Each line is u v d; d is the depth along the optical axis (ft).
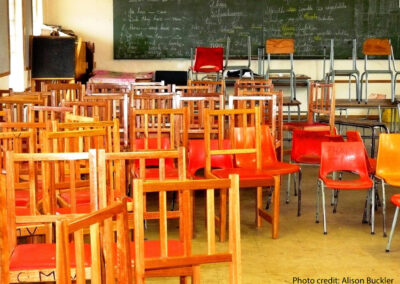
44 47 29.68
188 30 38.27
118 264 6.51
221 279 11.78
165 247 7.35
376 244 14.03
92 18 38.09
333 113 21.21
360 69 38.73
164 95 18.56
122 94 18.28
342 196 18.75
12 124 11.89
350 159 15.16
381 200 18.19
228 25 38.29
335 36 38.40
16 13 28.25
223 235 14.19
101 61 38.40
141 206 6.91
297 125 22.52
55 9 37.81
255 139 14.52
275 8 38.17
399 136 14.92
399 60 38.63
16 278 8.08
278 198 14.32
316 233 14.87
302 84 34.27
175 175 13.89
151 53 38.37
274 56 38.42
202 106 19.75
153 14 38.11
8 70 25.84
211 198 7.24
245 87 24.43
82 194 11.58
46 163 10.16
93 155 8.18
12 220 8.64
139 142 15.65
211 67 31.78
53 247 8.74
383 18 38.22
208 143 13.93
